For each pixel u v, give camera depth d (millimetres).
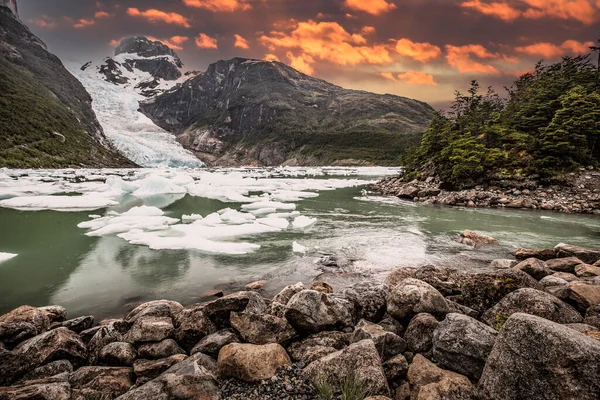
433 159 35750
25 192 30672
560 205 23578
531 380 3189
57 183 38219
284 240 14195
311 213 21781
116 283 9352
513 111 44625
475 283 6590
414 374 4207
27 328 5609
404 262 11133
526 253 11250
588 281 7203
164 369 4754
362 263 10977
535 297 5492
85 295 8508
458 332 4371
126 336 5566
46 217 20141
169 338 5543
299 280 9469
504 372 3410
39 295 8516
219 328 6062
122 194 33875
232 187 38938
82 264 11047
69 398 4129
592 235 15453
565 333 3219
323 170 100438
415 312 5605
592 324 5078
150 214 20672
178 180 41656
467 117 44281
